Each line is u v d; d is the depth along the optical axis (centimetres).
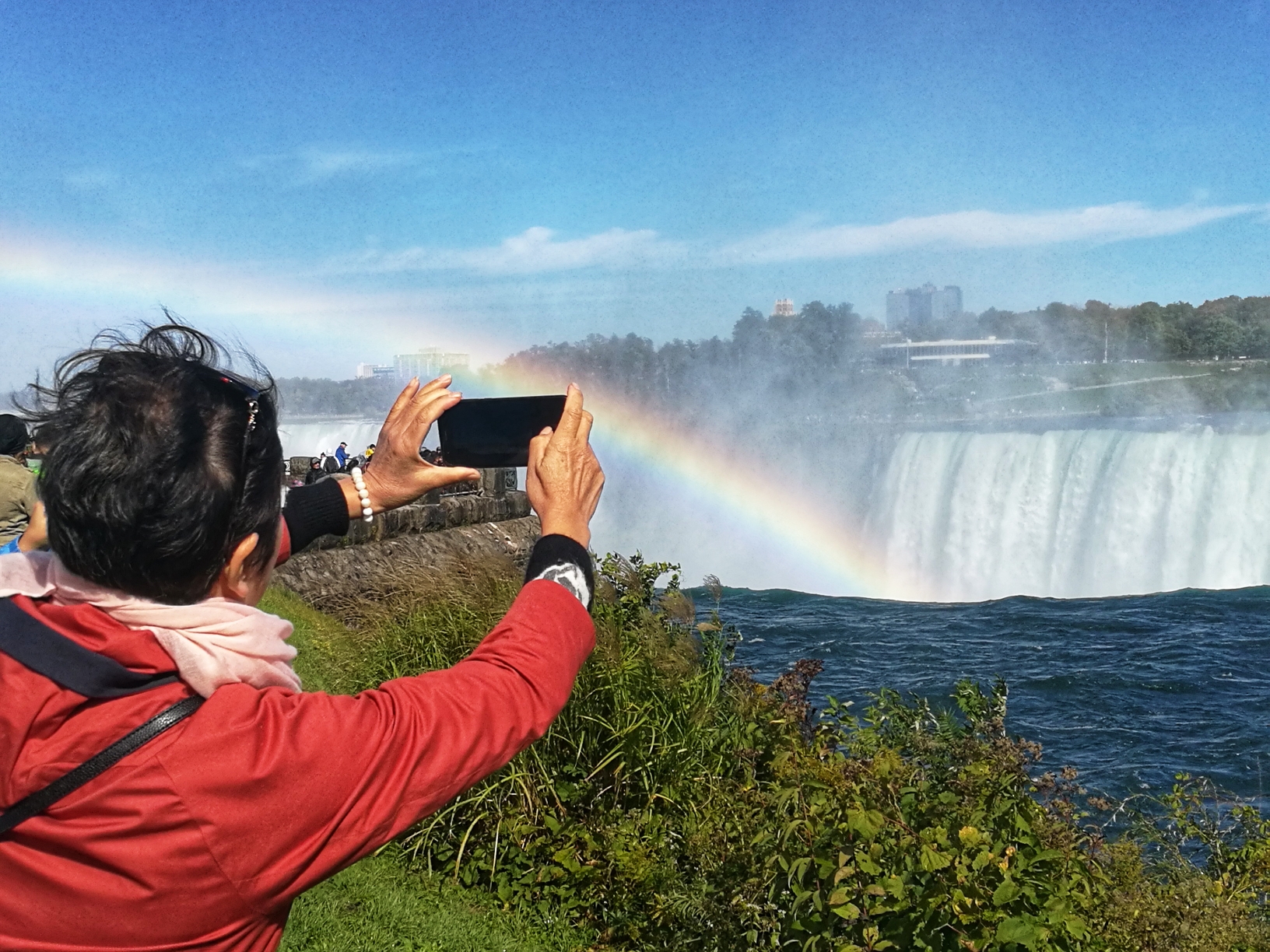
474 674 138
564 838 543
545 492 159
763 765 623
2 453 552
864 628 2308
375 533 1362
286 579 1177
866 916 373
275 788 119
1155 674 1803
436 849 547
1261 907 523
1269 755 1357
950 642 2131
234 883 118
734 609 2592
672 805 569
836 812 420
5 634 119
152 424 124
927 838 386
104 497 121
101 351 137
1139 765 1344
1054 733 1505
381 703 131
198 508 124
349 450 3953
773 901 428
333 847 123
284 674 131
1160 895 441
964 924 356
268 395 142
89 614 121
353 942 411
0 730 117
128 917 116
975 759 490
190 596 129
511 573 713
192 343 143
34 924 116
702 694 654
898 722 595
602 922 513
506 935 481
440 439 171
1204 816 628
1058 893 385
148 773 116
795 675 664
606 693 594
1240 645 2000
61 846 116
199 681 122
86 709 119
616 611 657
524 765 561
